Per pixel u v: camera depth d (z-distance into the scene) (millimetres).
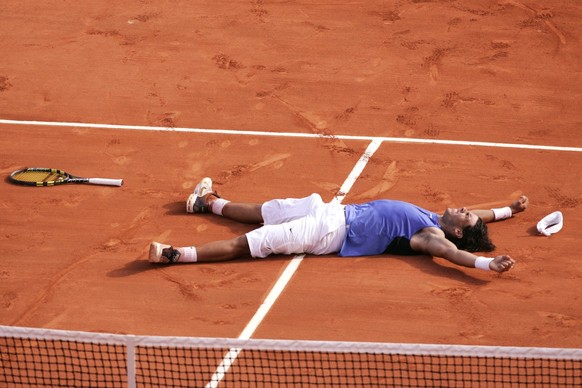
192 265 32219
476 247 32531
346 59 48125
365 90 45125
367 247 32562
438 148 40094
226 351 27172
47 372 26469
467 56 48188
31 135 41469
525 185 37312
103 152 40094
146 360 26812
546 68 46969
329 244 32531
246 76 46562
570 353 23266
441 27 51219
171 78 46469
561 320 29359
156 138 41125
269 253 32625
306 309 29891
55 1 54969
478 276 31516
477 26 51219
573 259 32562
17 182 37438
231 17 52812
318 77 46406
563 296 30562
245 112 43281
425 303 30125
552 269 32000
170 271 31938
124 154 39906
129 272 31906
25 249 33344
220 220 35125
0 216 35375
